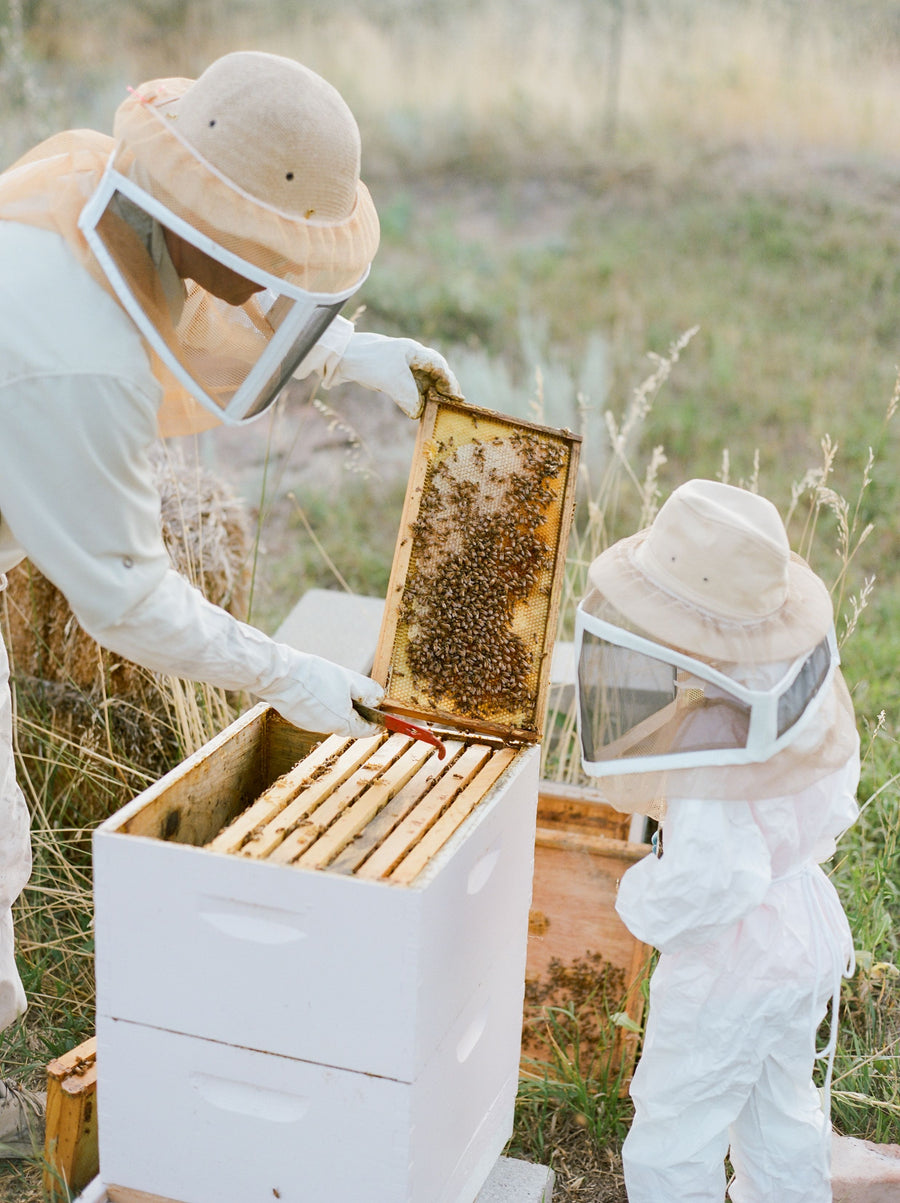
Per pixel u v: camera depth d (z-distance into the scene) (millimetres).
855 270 7816
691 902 1955
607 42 10688
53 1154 2238
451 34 10836
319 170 1749
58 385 1751
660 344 7055
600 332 7180
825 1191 2205
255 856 1823
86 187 1846
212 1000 1854
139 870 1822
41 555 1833
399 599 2287
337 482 6031
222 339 2000
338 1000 1787
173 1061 1913
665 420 6305
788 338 7125
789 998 2051
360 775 2164
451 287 7648
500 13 10977
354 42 10633
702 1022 2053
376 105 10062
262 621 4586
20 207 1859
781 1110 2164
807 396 6539
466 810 2006
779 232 8305
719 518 1949
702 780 1952
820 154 9266
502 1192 2314
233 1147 1925
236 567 3865
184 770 2096
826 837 2121
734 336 7113
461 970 1960
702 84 10094
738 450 6094
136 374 1804
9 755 2295
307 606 3998
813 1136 2174
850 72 10008
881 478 5855
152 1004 1889
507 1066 2355
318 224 1783
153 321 1812
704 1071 2061
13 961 2436
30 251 1815
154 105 1842
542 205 8922
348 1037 1800
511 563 2332
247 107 1702
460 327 7289
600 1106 2693
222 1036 1869
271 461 6238
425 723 2363
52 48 9766
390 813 2064
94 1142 2279
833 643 2145
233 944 1812
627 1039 2713
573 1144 2646
